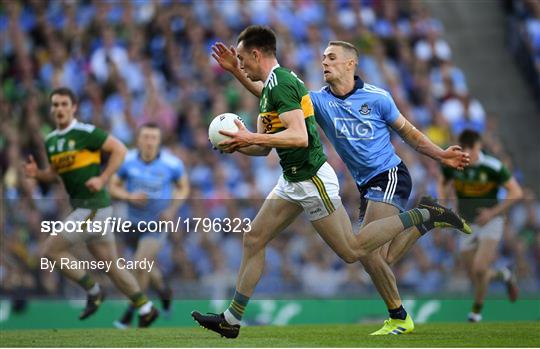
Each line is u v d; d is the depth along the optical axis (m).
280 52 52.47
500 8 63.53
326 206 20.59
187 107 49.31
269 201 20.92
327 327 27.41
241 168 46.62
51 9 53.69
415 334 22.94
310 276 36.81
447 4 63.62
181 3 54.03
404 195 23.19
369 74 53.50
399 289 36.91
